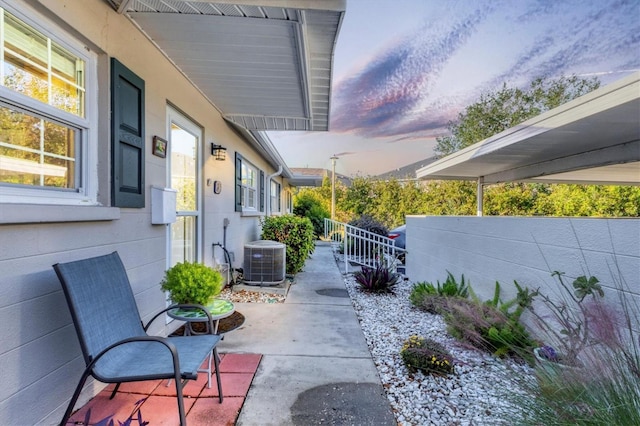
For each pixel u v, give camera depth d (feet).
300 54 10.49
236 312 13.99
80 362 7.02
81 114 7.46
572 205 31.73
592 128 10.71
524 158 16.17
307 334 11.60
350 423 6.69
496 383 7.27
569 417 4.76
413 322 12.96
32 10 6.07
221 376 8.49
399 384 8.24
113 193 8.02
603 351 5.27
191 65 11.56
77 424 6.48
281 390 7.89
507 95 44.60
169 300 10.53
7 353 5.43
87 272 6.47
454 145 49.67
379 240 26.32
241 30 9.22
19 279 5.65
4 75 5.73
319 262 28.60
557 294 8.86
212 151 15.89
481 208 22.59
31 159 6.37
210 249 15.85
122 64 8.39
